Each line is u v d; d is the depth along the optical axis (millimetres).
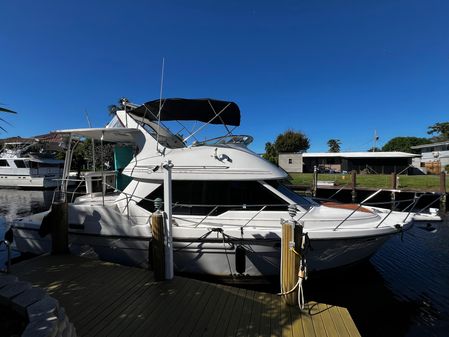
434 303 5125
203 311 3477
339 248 5074
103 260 5438
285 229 3764
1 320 2336
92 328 3064
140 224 5352
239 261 5020
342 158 36875
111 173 6812
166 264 4277
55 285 4070
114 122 6688
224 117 6508
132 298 3727
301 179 25578
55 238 5367
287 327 3246
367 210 6012
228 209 5324
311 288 5500
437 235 9562
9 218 13164
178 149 5727
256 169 5453
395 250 7973
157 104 5941
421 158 40938
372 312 4828
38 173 24797
